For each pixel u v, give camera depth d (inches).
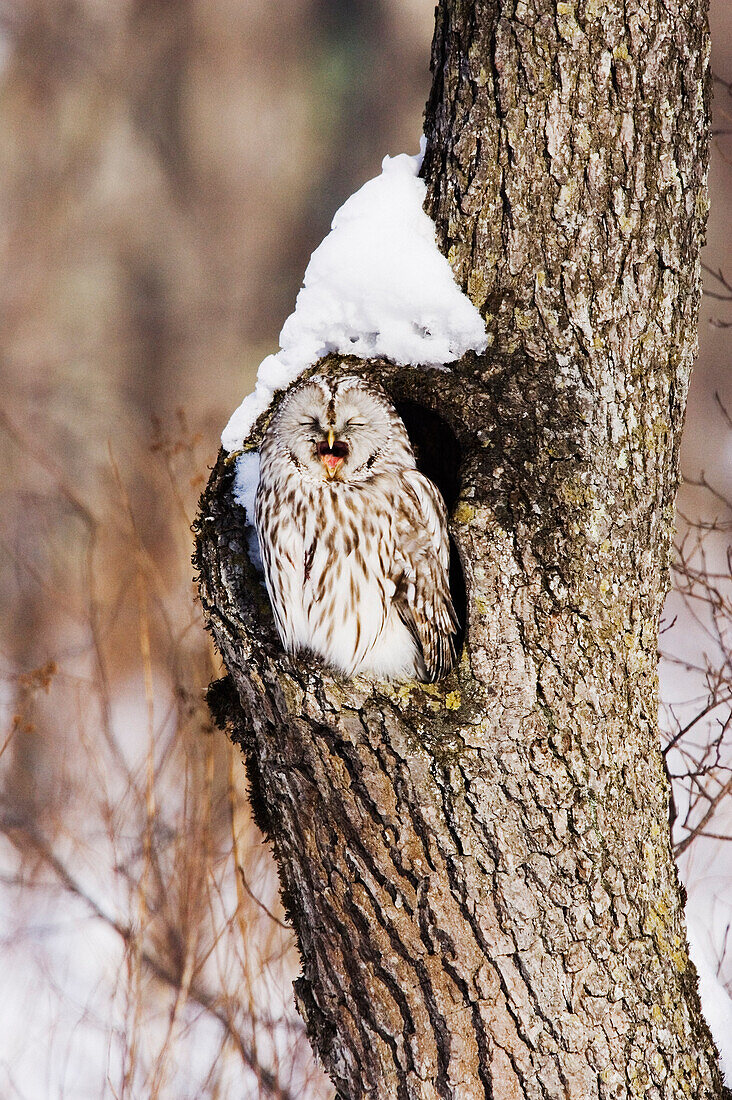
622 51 309.0
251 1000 433.7
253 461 342.6
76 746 601.3
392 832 286.8
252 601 309.3
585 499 299.9
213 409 917.2
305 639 327.3
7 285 1239.5
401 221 327.0
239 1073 452.8
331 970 307.7
